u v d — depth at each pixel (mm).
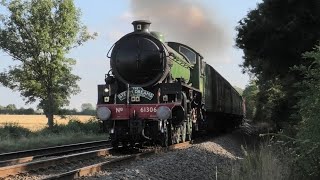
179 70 18125
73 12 35062
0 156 14609
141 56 15930
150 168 10961
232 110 36719
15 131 28156
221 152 16469
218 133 31031
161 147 15609
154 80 15766
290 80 23188
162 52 15977
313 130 8039
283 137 11289
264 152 10891
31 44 34438
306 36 21234
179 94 15445
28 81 34875
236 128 43469
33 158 14508
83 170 10023
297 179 9055
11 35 34375
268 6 22438
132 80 15945
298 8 21391
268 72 27297
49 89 35062
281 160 10109
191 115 19484
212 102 25719
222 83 30469
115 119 15242
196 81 21047
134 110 15172
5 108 88812
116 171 10617
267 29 22672
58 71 34688
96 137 27609
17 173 10555
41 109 37438
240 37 25141
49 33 34688
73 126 32938
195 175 11148
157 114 14961
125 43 16250
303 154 8242
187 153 14086
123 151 15953
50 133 29219
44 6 34156
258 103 50688
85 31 36062
